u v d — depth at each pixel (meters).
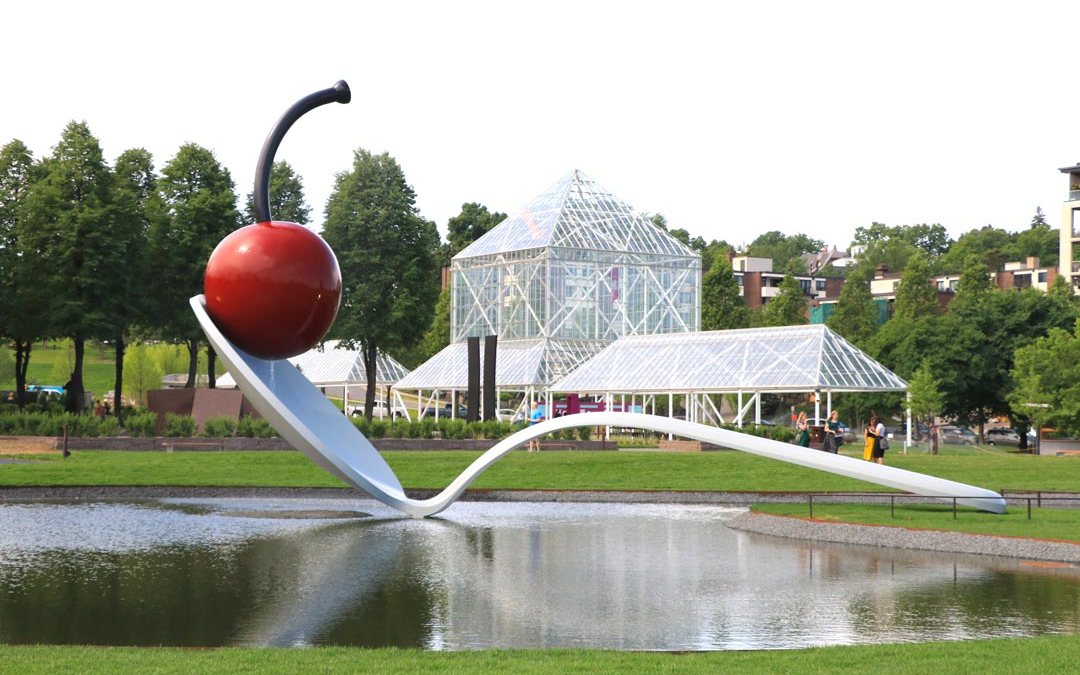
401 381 98.50
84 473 42.38
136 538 28.50
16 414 59.84
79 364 70.94
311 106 30.22
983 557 25.98
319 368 109.38
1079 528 27.77
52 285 68.44
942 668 13.27
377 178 88.19
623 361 84.56
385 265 87.44
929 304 119.69
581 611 19.06
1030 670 13.16
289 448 57.22
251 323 29.08
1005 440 95.50
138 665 13.30
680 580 22.50
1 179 75.12
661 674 12.93
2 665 13.27
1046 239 194.50
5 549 26.31
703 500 39.94
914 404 71.06
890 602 19.95
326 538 28.83
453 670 13.10
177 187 80.50
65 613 18.59
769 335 76.94
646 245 98.31
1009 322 84.69
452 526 31.98
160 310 78.19
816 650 14.62
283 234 29.16
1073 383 68.06
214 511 35.06
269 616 18.44
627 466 47.69
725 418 112.38
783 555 26.22
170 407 67.50
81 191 71.44
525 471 45.88
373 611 18.95
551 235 93.31
